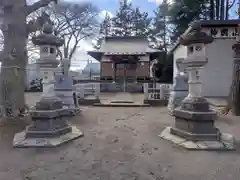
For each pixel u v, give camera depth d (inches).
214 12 714.2
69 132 188.2
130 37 863.1
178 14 690.8
